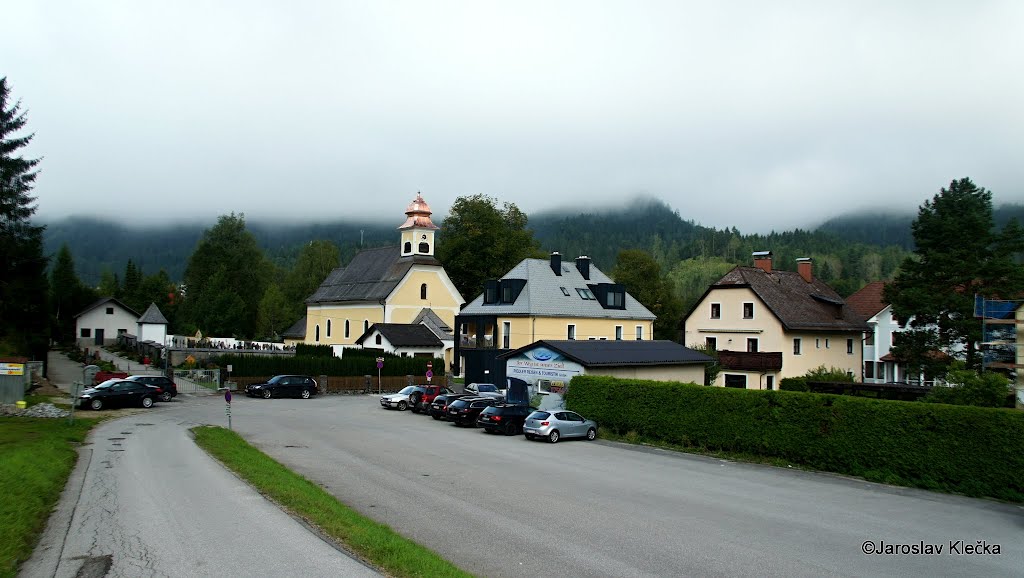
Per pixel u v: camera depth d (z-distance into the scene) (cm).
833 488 2103
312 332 8350
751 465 2505
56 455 2059
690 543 1462
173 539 1284
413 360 5759
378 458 2441
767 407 2578
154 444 2472
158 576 1091
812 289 5491
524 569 1274
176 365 5897
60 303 9431
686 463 2514
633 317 5794
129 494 1647
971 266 3712
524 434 3253
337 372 5372
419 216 7450
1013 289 3644
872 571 1319
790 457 2492
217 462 2098
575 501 1830
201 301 8606
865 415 2297
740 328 5050
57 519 1422
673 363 3891
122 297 10888
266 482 1753
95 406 3647
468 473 2197
